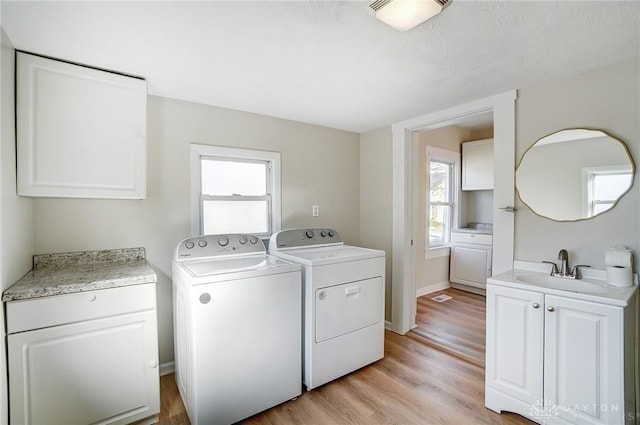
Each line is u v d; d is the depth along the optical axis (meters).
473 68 1.83
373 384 2.15
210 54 1.66
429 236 4.41
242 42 1.54
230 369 1.74
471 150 4.40
